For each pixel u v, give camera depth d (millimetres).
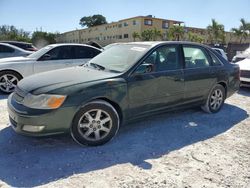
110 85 3928
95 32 68625
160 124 4992
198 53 5355
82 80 3883
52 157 3600
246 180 3236
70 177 3150
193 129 4816
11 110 3754
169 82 4664
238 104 6801
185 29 51875
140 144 4098
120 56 4684
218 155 3844
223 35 46688
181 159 3686
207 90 5441
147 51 4477
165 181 3143
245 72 8195
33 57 7816
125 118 4215
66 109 3596
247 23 47281
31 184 2992
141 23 51594
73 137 3805
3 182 3012
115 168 3387
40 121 3492
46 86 3707
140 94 4285
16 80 7402
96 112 3883
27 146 3898
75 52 8156
